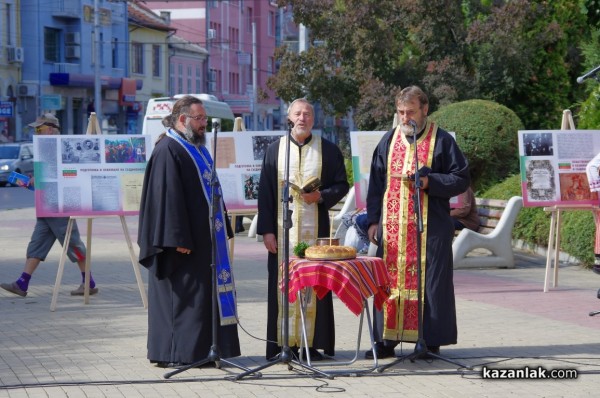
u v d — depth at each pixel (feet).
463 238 53.11
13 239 70.79
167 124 32.30
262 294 45.42
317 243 30.42
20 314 40.81
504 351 33.01
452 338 31.40
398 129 32.65
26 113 197.77
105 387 28.45
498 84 84.33
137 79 230.89
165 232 30.22
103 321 39.14
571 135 47.39
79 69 210.38
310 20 88.12
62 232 44.32
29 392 27.84
